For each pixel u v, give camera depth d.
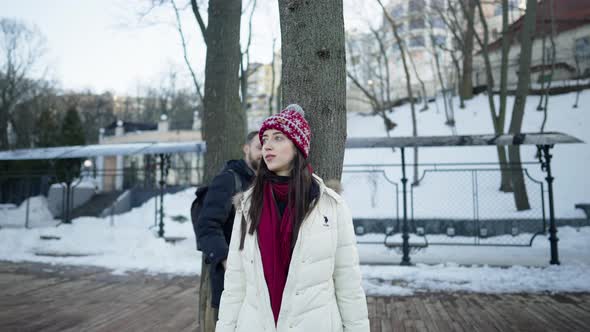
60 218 18.70
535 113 21.25
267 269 1.47
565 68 25.19
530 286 6.19
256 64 18.72
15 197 20.22
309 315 1.41
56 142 23.88
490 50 29.48
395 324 4.46
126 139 30.50
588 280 6.32
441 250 9.45
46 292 6.07
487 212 12.16
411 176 17.19
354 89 35.97
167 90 49.09
